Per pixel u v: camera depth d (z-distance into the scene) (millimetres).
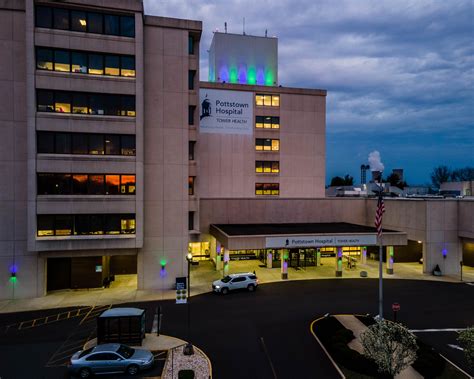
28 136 29609
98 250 32188
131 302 29797
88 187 31172
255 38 55000
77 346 21297
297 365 18844
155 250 33906
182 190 34500
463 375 17812
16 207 30859
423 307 28531
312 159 53312
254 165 51188
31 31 29578
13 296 30828
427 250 40438
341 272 38844
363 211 51031
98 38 31172
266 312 27141
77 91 30812
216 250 41969
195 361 19219
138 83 32062
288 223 48188
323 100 53844
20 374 18094
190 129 37969
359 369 18016
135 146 32188
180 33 34594
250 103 51281
